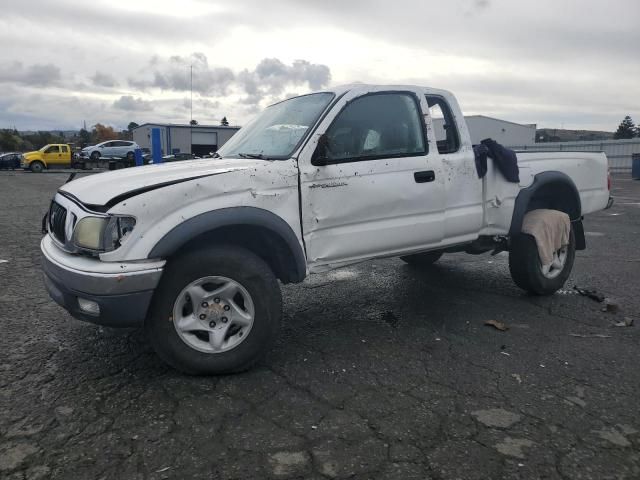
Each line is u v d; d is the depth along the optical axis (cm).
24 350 395
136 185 334
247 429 290
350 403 321
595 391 340
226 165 372
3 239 873
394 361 386
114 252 317
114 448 270
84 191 350
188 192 334
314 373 363
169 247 325
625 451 273
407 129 440
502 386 346
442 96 475
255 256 358
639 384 351
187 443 275
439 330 453
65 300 331
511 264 538
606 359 392
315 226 386
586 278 635
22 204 1444
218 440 279
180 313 343
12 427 288
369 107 421
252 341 355
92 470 252
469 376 361
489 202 494
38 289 564
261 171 361
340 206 395
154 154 1027
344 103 405
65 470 251
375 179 410
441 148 473
